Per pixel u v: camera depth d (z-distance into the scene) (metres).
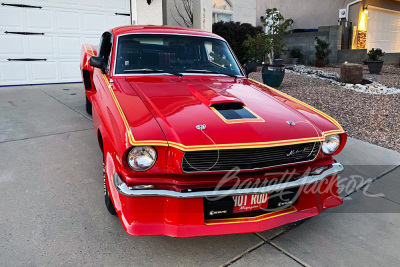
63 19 8.28
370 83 9.54
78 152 4.26
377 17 16.22
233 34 12.00
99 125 3.12
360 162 4.36
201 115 2.50
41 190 3.30
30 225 2.73
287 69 12.31
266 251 2.57
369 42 16.20
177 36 3.81
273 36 11.16
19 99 6.70
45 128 5.09
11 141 4.52
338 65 13.98
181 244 2.61
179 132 2.26
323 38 14.29
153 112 2.50
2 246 2.45
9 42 7.67
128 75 3.34
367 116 6.34
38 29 7.98
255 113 2.66
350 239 2.77
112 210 2.81
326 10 16.55
